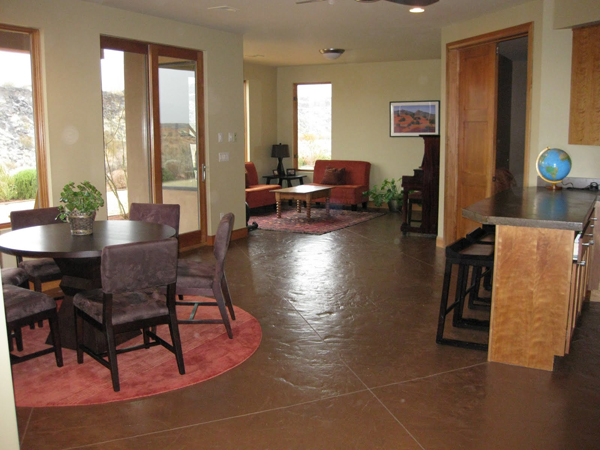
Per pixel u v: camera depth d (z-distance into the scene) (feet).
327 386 9.52
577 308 11.97
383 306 13.96
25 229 11.71
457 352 11.02
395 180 32.37
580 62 14.84
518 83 21.34
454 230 20.51
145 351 11.02
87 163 16.25
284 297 14.71
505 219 9.98
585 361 10.56
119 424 8.29
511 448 7.65
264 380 9.75
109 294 9.05
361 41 23.88
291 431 8.07
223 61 21.39
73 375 9.93
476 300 14.24
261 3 16.44
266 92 33.58
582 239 11.03
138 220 13.92
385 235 23.84
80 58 15.83
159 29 18.48
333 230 24.93
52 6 14.93
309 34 22.07
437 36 22.44
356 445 7.72
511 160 21.57
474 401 8.98
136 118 18.38
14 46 14.46
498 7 16.92
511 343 10.37
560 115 15.80
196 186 21.13
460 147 19.83
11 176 14.65
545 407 8.79
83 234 11.03
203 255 19.75
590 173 15.60
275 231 24.72
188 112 20.39
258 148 33.37
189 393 9.27
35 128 15.11
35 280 12.25
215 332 12.10
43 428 8.17
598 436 7.95
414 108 31.37
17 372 10.04
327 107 33.83
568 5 14.92
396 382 9.68
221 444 7.74
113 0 15.96
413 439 7.87
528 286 10.10
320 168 33.47
